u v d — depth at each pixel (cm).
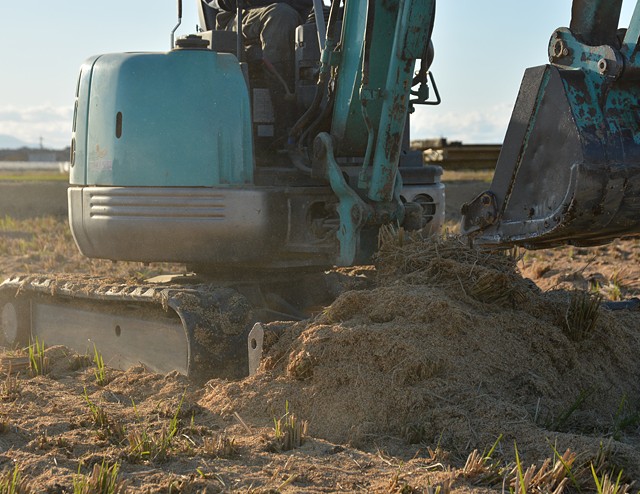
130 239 701
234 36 742
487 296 586
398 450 463
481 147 3659
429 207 764
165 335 671
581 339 594
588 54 502
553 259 1355
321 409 509
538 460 432
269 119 738
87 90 733
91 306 768
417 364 507
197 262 694
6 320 858
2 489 385
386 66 639
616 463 422
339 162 696
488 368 527
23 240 1706
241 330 639
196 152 674
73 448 464
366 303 574
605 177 485
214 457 453
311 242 678
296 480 418
